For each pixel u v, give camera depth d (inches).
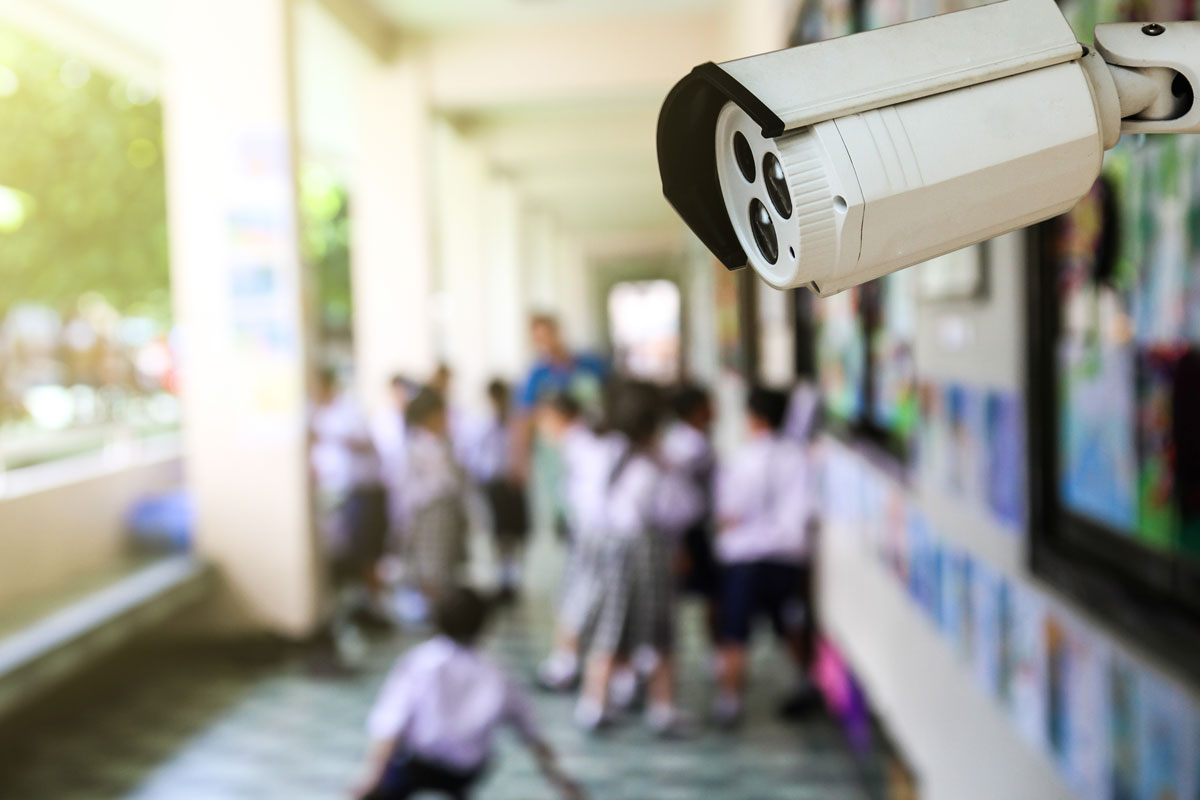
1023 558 67.5
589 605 153.9
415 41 279.7
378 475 212.1
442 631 95.0
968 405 81.0
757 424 154.6
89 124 335.9
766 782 134.8
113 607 159.6
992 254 73.5
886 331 112.0
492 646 200.2
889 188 23.5
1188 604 43.4
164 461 216.1
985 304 75.5
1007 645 72.0
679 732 153.1
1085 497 55.6
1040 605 64.9
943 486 89.7
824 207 23.6
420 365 289.7
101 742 152.2
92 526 184.5
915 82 24.3
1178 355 44.1
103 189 339.0
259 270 189.9
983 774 78.7
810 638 173.2
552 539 315.6
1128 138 47.3
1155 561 46.7
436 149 394.0
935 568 93.2
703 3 262.2
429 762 93.4
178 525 194.1
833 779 135.3
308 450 193.9
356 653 196.7
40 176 332.2
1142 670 49.5
